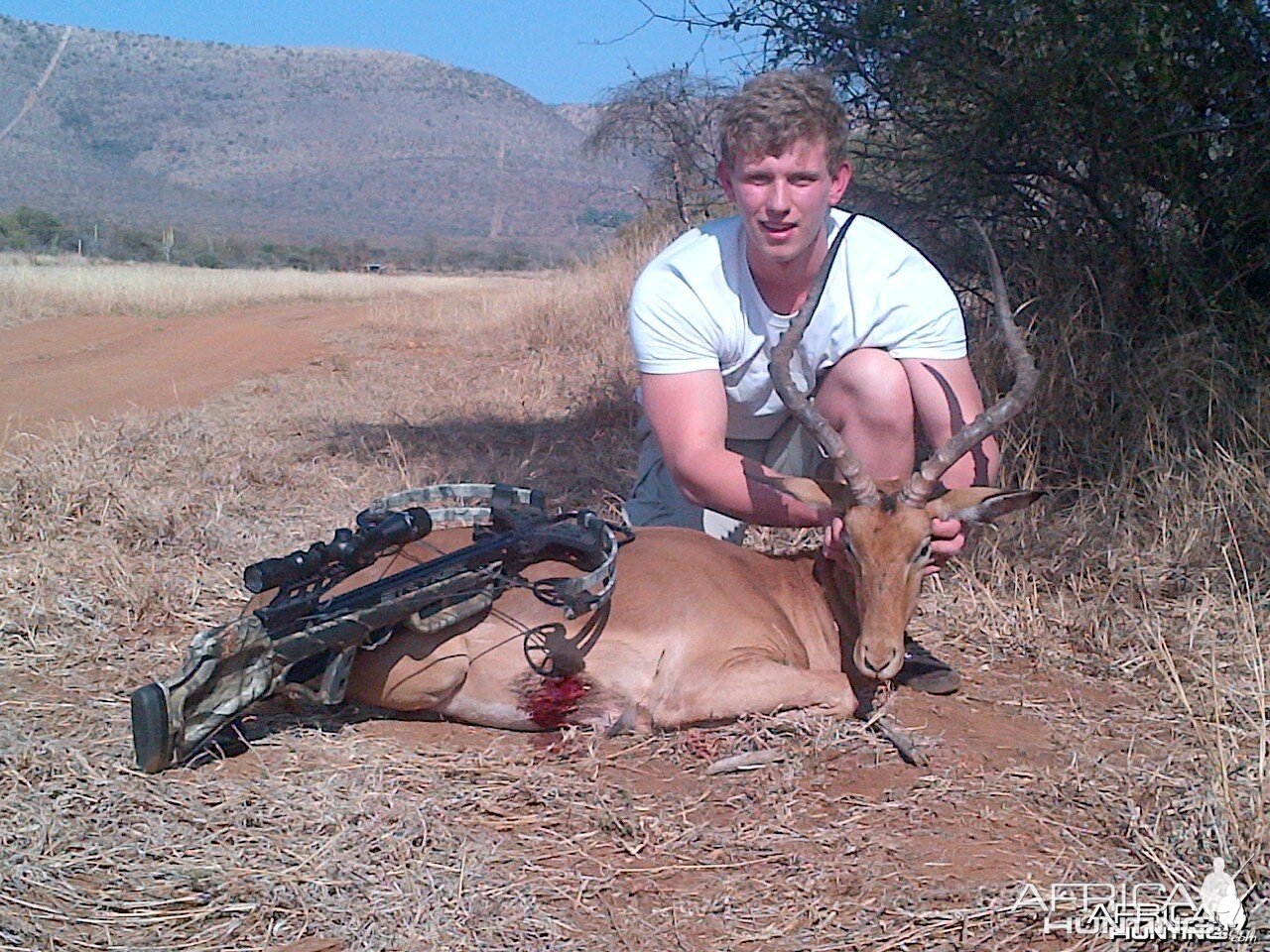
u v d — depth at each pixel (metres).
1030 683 4.82
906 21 7.10
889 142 8.09
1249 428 6.16
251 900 3.32
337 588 4.37
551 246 96.19
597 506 6.83
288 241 83.62
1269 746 4.12
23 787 3.77
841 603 4.71
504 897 3.36
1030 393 4.21
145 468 7.18
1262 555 5.52
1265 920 3.29
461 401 10.20
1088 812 3.84
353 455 8.06
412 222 115.00
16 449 8.16
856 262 4.78
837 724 4.27
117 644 4.91
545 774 4.00
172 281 26.14
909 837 3.70
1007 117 7.00
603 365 10.88
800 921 3.30
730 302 4.75
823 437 4.27
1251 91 6.77
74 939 3.16
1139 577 5.50
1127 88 6.73
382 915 3.27
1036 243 7.51
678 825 3.74
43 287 22.00
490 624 4.34
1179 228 7.24
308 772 3.94
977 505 4.27
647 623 4.36
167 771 3.90
